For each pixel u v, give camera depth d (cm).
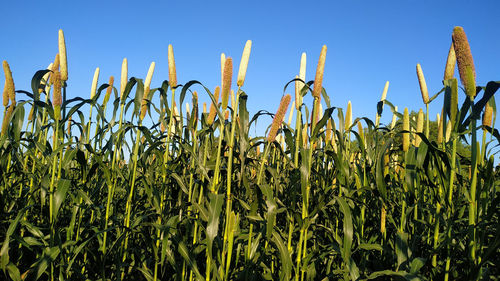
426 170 147
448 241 134
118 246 153
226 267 141
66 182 138
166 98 172
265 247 165
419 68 171
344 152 183
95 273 162
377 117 212
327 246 161
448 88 129
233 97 171
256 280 160
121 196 230
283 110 154
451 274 152
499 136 120
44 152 153
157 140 170
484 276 131
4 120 159
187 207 165
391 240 176
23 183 187
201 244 155
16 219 134
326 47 152
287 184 194
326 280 151
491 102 136
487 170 119
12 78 160
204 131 173
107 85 169
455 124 126
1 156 156
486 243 170
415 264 124
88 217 194
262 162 157
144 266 158
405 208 171
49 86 180
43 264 132
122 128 156
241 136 147
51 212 140
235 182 165
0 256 129
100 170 190
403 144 169
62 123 155
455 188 183
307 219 145
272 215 132
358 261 189
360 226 166
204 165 161
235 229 152
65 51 162
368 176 179
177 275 145
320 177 201
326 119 149
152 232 168
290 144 161
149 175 158
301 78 165
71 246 156
